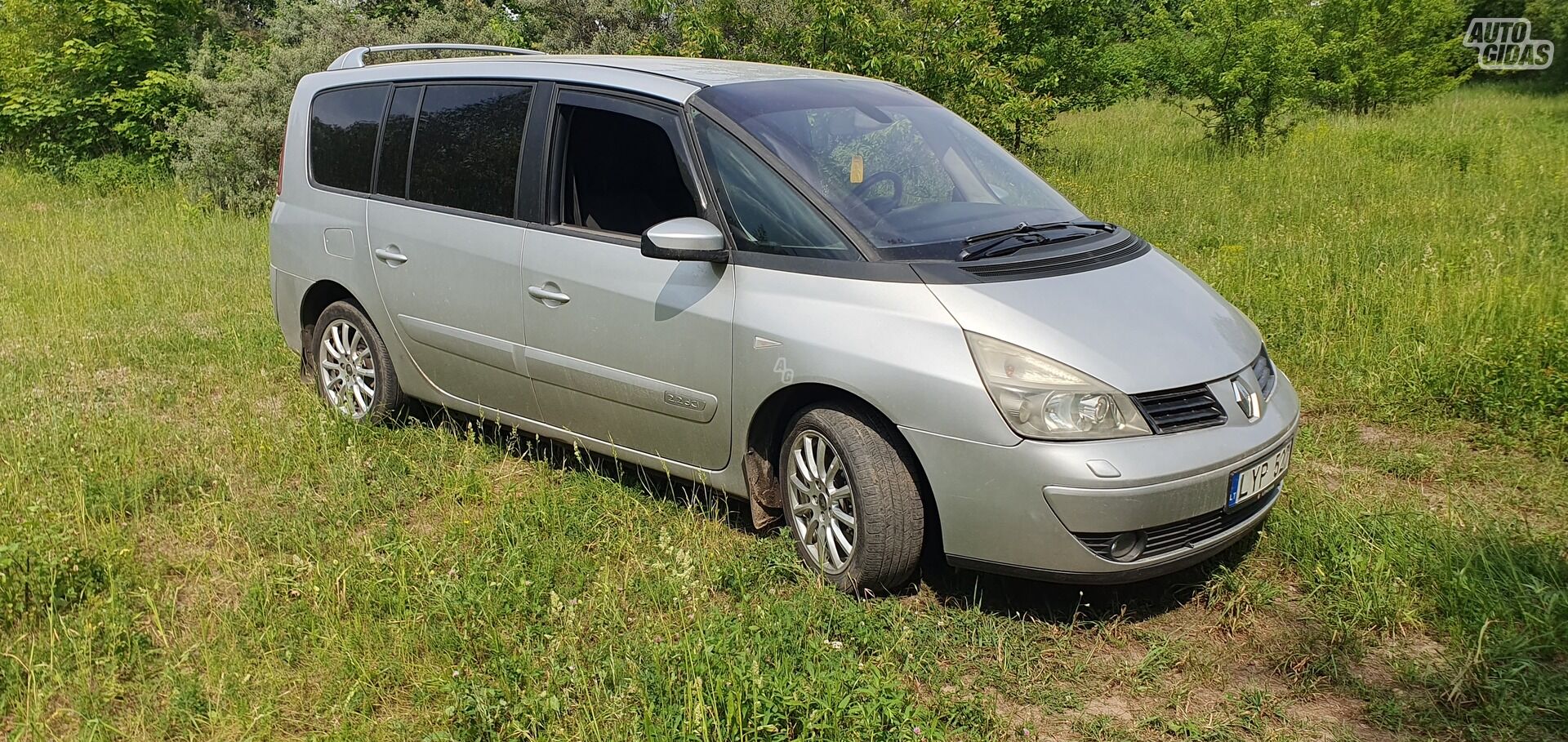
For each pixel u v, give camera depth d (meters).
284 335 5.86
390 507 4.41
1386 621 3.41
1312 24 20.94
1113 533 3.26
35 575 3.49
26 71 15.23
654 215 4.43
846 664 3.14
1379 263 7.25
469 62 5.02
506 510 4.19
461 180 4.79
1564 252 7.71
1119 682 3.24
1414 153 13.13
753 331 3.76
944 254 3.67
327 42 13.38
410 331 5.04
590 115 4.43
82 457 4.73
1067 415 3.27
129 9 14.97
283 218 5.66
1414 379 5.46
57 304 8.02
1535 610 3.37
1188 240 8.81
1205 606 3.65
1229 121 15.03
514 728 2.86
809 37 9.94
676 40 12.30
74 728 2.97
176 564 3.89
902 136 4.33
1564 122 17.67
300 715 3.04
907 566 3.58
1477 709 3.01
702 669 3.00
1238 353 3.70
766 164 3.93
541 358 4.48
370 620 3.42
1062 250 3.90
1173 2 22.30
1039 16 15.15
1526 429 4.96
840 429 3.58
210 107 14.13
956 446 3.34
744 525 4.22
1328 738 2.95
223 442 5.12
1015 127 13.39
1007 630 3.46
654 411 4.16
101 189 14.17
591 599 3.51
